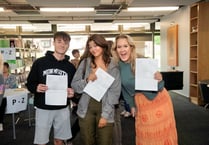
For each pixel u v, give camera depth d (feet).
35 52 30.40
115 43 7.79
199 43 22.07
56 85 8.23
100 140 7.70
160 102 7.70
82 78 7.76
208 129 15.07
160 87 7.68
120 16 33.30
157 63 7.47
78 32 40.09
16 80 18.19
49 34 39.78
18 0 25.27
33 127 16.33
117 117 9.75
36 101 8.38
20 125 16.79
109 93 7.62
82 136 7.82
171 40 29.94
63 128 8.65
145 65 7.50
